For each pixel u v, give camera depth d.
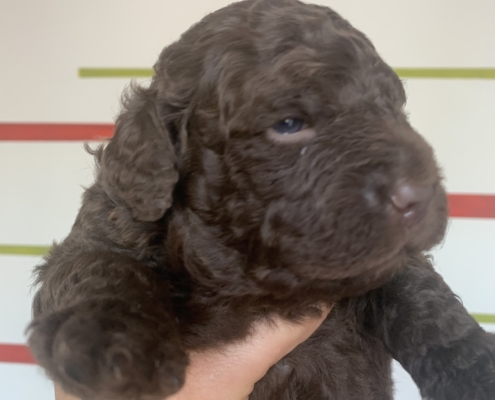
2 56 0.39
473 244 0.38
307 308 0.20
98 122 0.40
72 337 0.13
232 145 0.16
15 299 0.42
